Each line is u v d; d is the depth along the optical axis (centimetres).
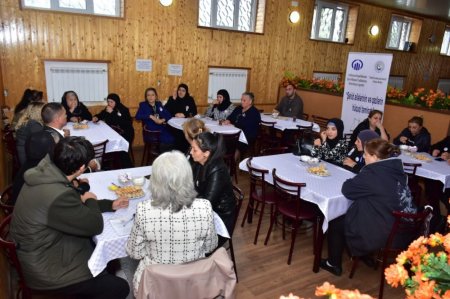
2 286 198
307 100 703
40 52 488
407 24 945
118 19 532
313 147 351
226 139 420
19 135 311
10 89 479
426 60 1001
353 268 271
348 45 822
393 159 243
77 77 524
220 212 228
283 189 274
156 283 141
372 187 238
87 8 515
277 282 262
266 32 687
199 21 626
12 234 169
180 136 480
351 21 816
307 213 284
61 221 162
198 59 620
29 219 162
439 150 403
